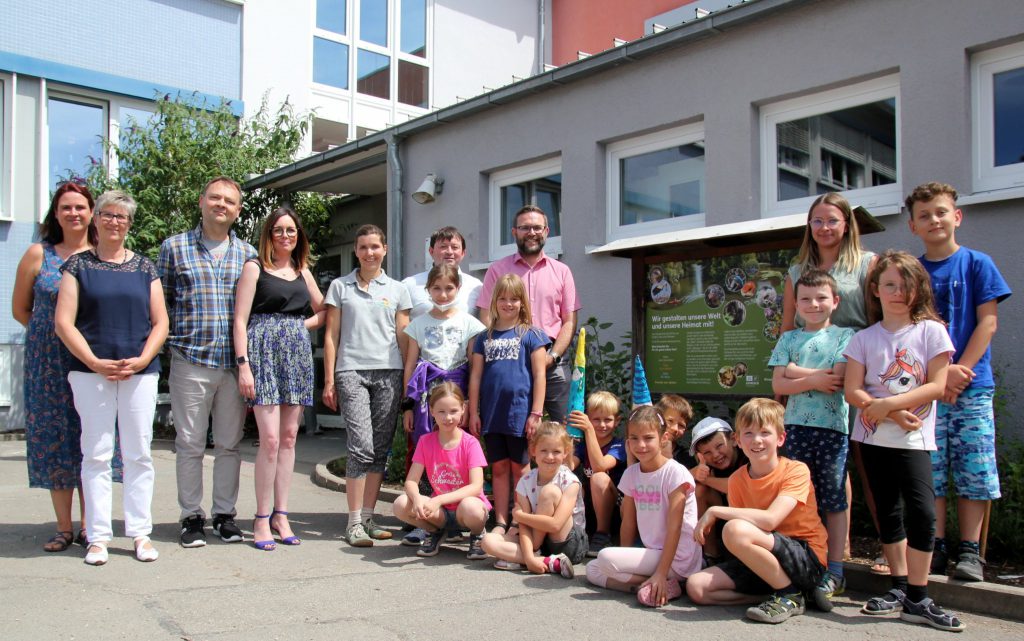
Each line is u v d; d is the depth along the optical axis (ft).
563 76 23.66
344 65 45.91
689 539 12.93
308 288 16.61
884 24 17.72
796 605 11.57
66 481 14.44
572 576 13.60
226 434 15.72
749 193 20.03
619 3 47.39
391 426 16.72
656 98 22.00
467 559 14.85
